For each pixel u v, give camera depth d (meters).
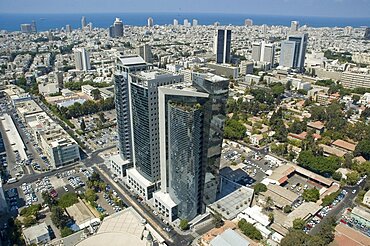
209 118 194.12
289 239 189.25
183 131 198.25
